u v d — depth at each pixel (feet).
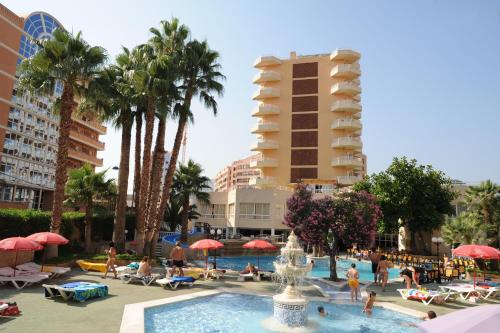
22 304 35.78
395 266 90.02
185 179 119.34
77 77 66.74
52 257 65.10
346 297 48.62
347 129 191.31
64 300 38.27
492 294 50.85
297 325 34.17
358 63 208.85
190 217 140.56
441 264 71.20
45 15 158.61
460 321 15.84
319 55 208.03
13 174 146.51
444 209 103.76
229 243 111.65
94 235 92.89
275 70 209.77
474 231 73.56
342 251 134.82
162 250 91.45
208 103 86.89
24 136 153.28
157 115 89.81
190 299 42.60
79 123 192.24
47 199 171.83
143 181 75.61
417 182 99.45
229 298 45.16
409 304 44.75
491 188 91.97
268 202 149.79
